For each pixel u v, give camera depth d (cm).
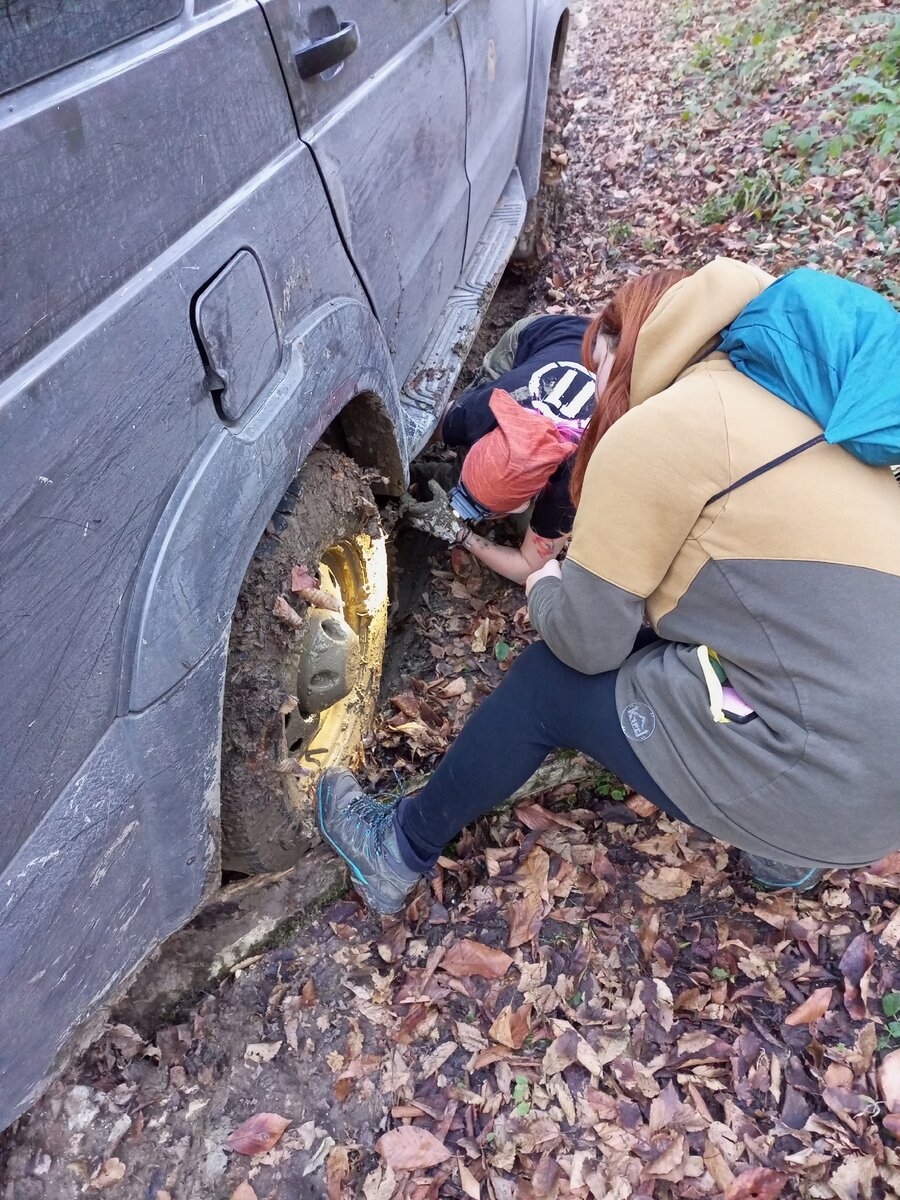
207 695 135
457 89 245
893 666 122
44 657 102
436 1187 158
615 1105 166
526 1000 181
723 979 182
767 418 129
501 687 172
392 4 194
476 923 196
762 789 137
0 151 91
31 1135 159
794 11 591
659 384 141
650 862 203
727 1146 159
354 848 189
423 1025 179
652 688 149
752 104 520
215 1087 170
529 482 236
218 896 188
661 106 589
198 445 127
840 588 124
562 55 396
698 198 455
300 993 183
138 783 124
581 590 140
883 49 475
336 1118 167
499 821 215
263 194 140
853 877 194
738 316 138
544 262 442
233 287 131
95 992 127
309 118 156
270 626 158
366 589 210
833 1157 156
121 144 108
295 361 152
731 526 128
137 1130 163
